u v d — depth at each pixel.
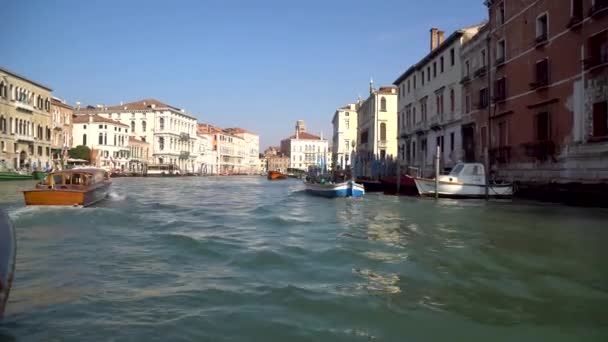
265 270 7.58
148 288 6.49
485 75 26.89
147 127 86.25
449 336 4.77
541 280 6.87
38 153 52.78
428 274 7.23
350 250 9.17
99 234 11.48
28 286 6.59
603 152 16.72
